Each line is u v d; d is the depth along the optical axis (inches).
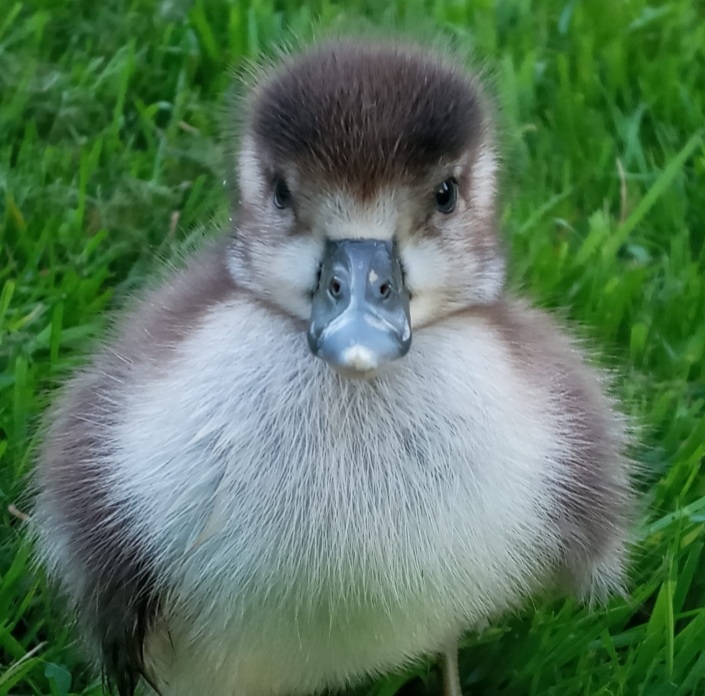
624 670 15.5
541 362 15.1
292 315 14.5
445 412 14.4
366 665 15.3
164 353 14.9
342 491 14.3
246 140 15.1
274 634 14.7
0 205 19.9
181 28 22.7
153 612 15.0
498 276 15.2
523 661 16.1
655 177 20.7
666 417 17.7
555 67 22.5
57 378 17.0
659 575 16.2
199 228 18.7
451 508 14.4
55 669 15.8
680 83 22.2
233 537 14.4
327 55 14.8
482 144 15.0
